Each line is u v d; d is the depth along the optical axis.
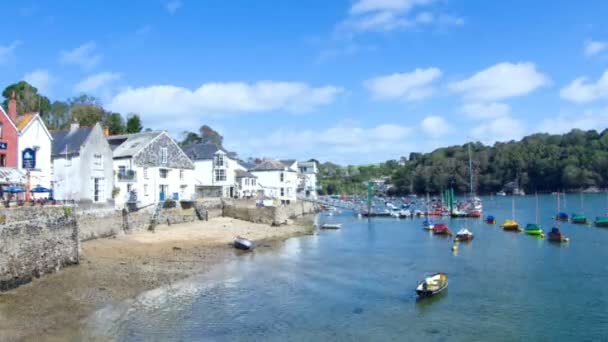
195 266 42.75
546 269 42.31
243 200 81.69
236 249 52.25
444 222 85.50
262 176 111.62
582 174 162.00
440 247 56.03
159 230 59.06
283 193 111.56
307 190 146.25
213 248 52.09
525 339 25.91
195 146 92.25
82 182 52.91
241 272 41.12
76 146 53.59
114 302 30.67
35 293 30.59
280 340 25.61
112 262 41.03
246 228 67.69
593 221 79.75
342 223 86.56
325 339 25.84
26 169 45.22
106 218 51.72
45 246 34.59
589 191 162.88
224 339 25.59
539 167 173.38
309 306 31.64
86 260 40.41
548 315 29.66
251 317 29.27
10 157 45.25
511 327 27.67
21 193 44.62
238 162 115.19
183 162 74.62
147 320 27.95
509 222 73.00
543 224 78.50
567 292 34.62
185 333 26.25
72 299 30.38
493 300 32.94
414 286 36.81
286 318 29.17
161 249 48.84
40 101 97.19
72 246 38.25
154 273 38.88
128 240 51.41
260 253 51.00
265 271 41.69
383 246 57.00
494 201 145.50
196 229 62.34
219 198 76.88
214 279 38.38
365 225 82.88
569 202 130.38
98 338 24.64
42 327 25.50
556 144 187.25
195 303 31.69
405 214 97.69
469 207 99.75
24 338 23.88
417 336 26.34
